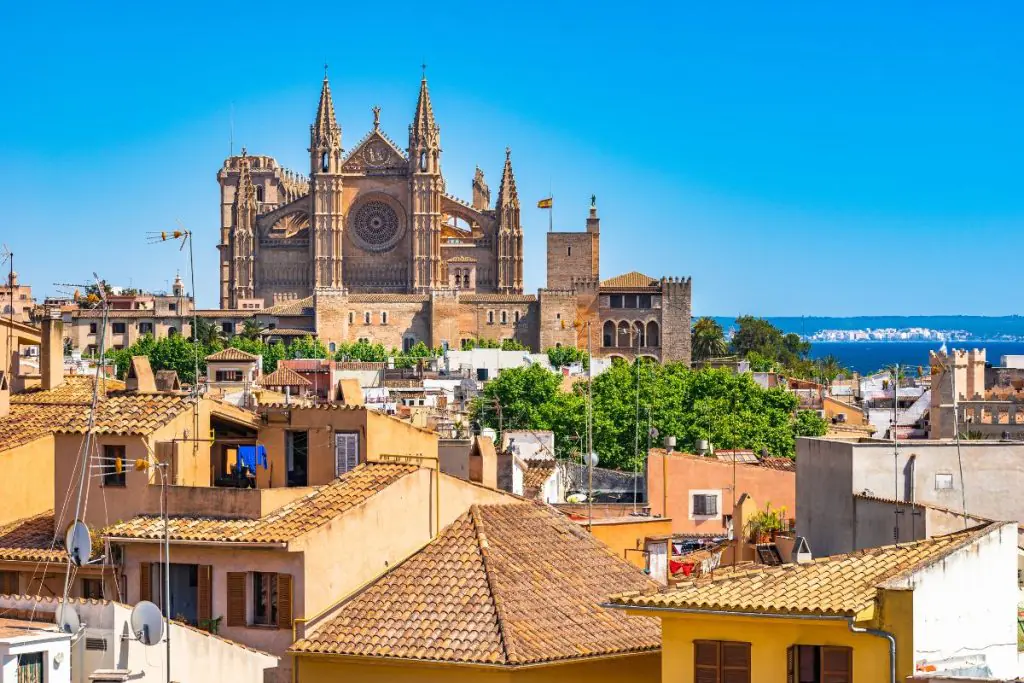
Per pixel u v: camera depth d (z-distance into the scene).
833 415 183.62
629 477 96.94
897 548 38.88
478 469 56.47
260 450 50.88
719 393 184.12
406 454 51.28
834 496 52.53
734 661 36.69
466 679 41.47
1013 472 52.59
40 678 37.41
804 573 38.19
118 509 47.50
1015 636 38.28
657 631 45.34
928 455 52.06
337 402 56.41
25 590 47.47
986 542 37.88
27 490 53.94
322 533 43.81
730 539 66.94
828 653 35.84
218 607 43.88
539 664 41.41
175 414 48.97
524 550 47.47
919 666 35.91
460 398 189.25
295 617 43.19
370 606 44.09
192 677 41.06
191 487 46.44
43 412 57.00
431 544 46.91
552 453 116.81
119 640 39.66
